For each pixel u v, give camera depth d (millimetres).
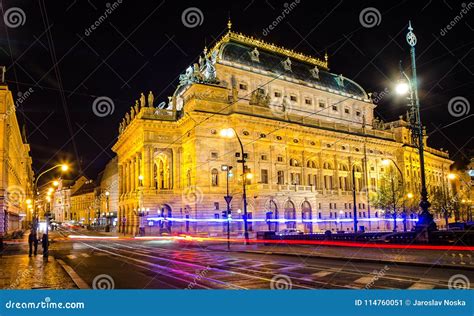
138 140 74125
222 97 68875
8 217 54281
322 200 78125
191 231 64000
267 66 78312
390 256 23906
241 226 65812
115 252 34281
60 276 18375
